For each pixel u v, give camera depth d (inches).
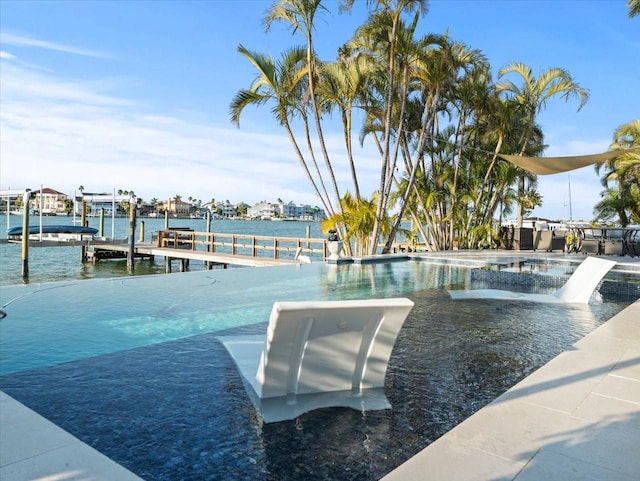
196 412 94.3
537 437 82.2
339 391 106.9
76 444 75.5
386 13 518.0
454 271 395.5
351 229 553.3
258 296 255.0
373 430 87.7
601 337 161.5
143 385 110.3
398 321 103.7
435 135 687.7
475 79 649.0
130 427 87.1
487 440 80.9
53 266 877.8
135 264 944.3
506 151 687.7
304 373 102.3
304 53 561.3
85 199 1134.4
